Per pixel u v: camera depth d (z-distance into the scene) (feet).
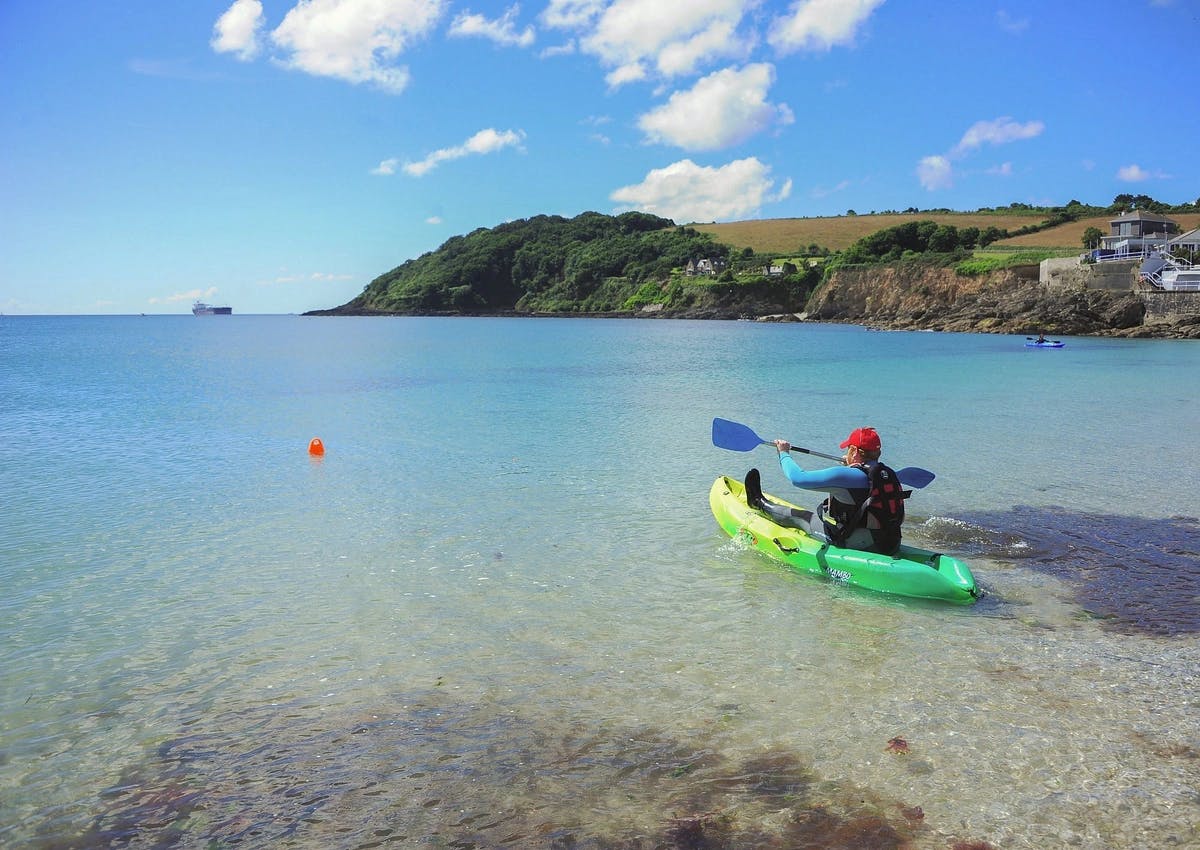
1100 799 13.08
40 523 30.94
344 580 24.56
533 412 63.46
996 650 19.35
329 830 12.49
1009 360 126.31
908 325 265.75
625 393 77.56
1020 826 12.36
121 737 15.46
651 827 12.41
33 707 16.66
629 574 25.12
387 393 77.66
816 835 12.16
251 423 57.06
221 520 31.37
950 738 15.08
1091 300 218.18
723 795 13.26
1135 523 30.99
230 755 14.76
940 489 36.55
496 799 13.24
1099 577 24.89
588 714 16.19
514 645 19.76
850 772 13.93
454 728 15.65
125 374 100.89
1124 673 18.01
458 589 23.77
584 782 13.71
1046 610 22.09
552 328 306.76
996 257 299.38
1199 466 41.73
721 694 17.03
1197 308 197.06
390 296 586.04
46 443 48.78
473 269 565.53
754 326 314.35
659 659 18.89
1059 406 67.51
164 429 54.19
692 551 27.48
